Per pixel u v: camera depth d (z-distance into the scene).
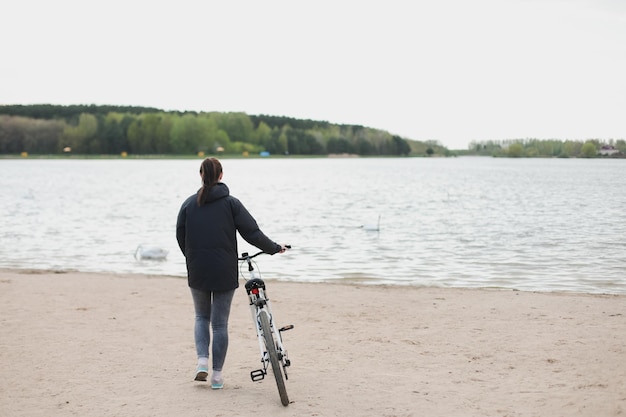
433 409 5.61
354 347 7.83
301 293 11.56
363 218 32.47
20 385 6.38
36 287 12.16
